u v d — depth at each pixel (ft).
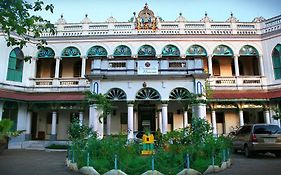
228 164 39.19
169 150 36.42
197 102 61.57
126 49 90.79
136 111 82.74
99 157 35.91
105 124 75.25
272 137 49.39
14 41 25.02
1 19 23.08
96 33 92.73
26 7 23.95
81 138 49.14
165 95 62.90
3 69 84.53
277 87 84.38
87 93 63.10
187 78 63.57
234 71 94.53
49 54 92.38
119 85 63.67
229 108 85.87
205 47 90.38
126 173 31.94
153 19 92.53
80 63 97.14
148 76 63.41
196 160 34.65
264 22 91.61
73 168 38.01
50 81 89.92
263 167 38.19
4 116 82.79
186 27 92.07
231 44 90.74
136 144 44.73
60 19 94.17
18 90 86.79
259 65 89.76
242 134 55.93
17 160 50.55
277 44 86.89
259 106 83.51
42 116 93.45
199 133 39.52
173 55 89.71
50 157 56.13
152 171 31.27
